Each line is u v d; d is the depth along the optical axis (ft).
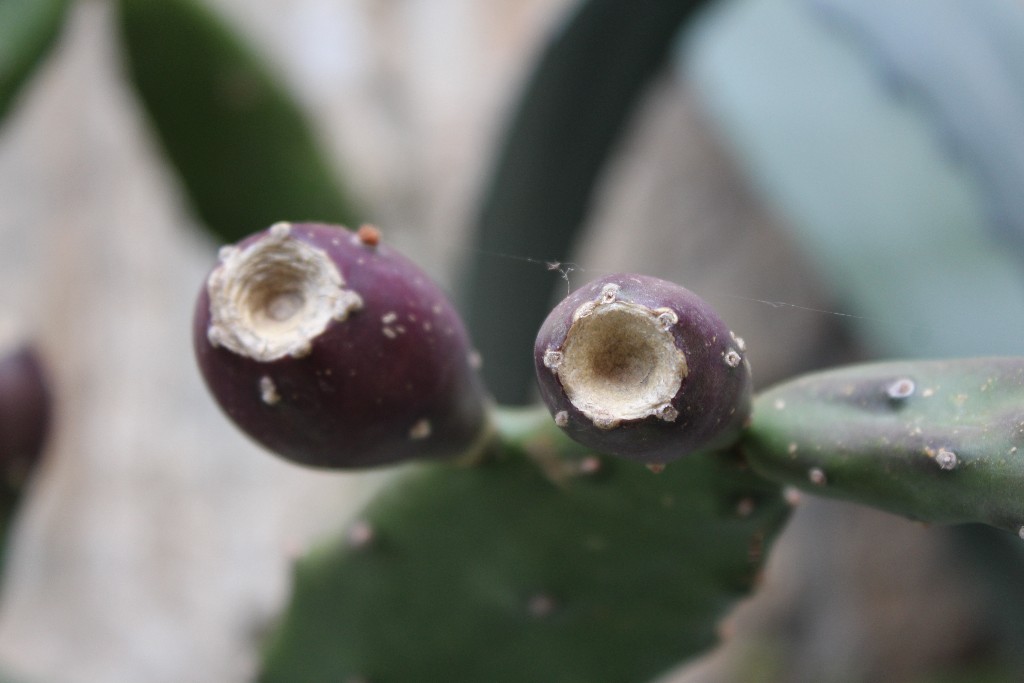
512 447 1.18
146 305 4.17
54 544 3.90
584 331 0.95
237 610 3.84
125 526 3.94
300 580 1.29
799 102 2.00
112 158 4.26
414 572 1.26
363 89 4.58
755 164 1.95
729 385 0.96
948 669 3.36
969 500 0.99
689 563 1.20
